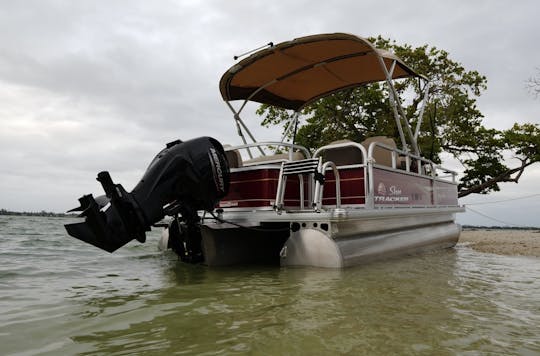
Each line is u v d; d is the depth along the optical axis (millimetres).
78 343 1943
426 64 14500
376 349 1886
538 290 3260
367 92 13516
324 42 5551
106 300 2857
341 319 2357
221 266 4531
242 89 6883
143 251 6352
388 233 5316
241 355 1797
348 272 3990
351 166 4883
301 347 1898
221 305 2689
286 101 7781
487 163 16250
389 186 5316
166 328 2184
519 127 16359
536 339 2051
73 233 3582
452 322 2326
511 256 6000
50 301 2834
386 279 3643
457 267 4645
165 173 3904
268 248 5180
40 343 1943
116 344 1931
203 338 2021
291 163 4535
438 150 14469
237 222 4711
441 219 7316
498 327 2240
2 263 4824
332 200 5039
